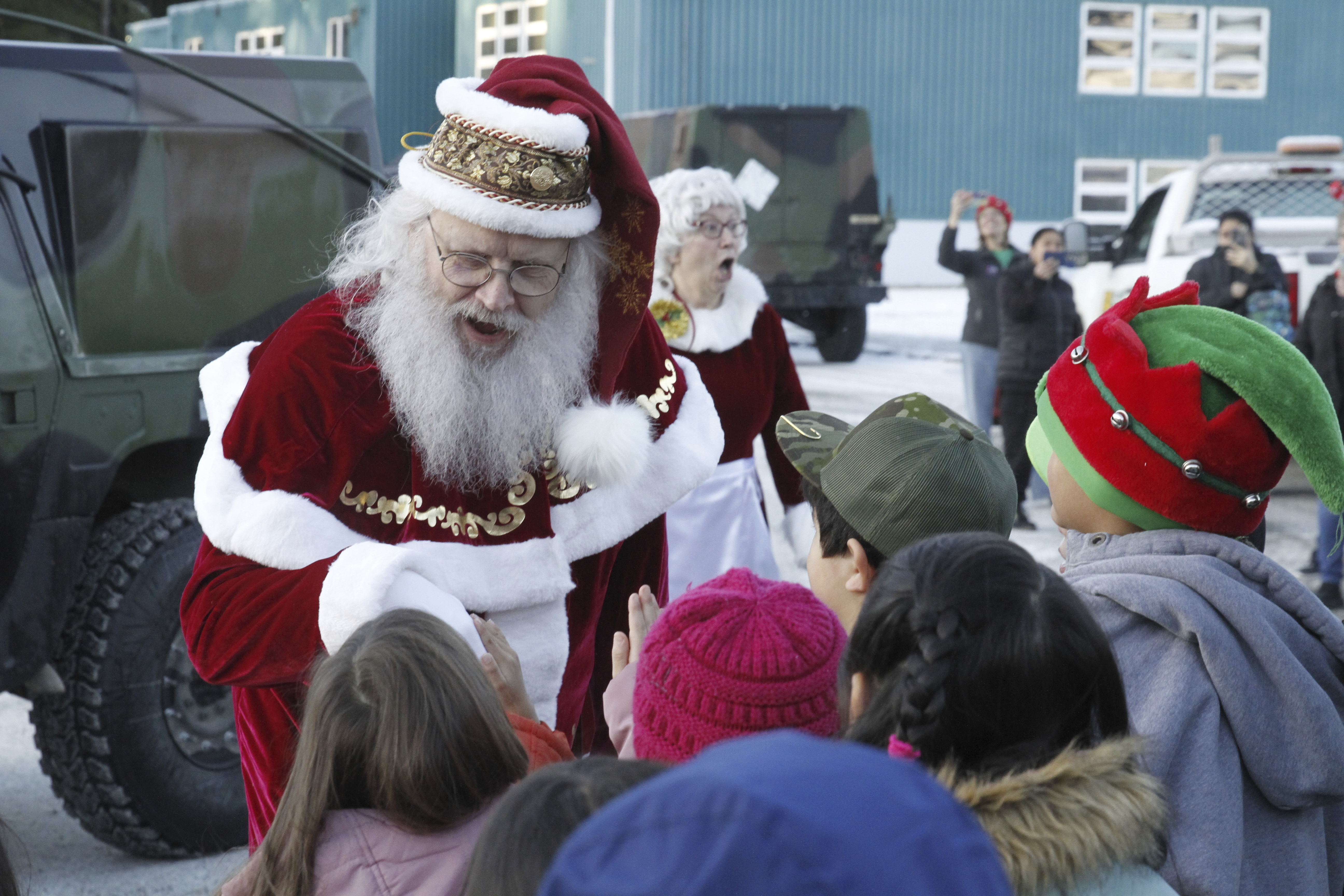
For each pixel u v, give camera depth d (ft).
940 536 4.78
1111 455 5.88
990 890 2.14
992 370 24.73
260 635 6.55
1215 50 97.19
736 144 47.62
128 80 11.60
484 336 7.15
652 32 84.12
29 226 10.63
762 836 2.04
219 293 11.98
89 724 10.93
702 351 11.19
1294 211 30.78
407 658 5.60
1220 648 5.34
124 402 11.10
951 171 94.38
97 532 11.36
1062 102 95.55
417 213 7.06
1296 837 5.55
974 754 4.43
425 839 5.51
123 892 10.98
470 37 83.97
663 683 4.83
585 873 2.09
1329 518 18.52
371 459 7.13
